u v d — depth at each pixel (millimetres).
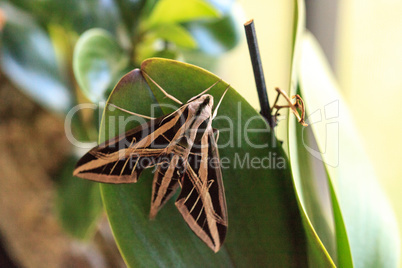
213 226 424
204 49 532
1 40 513
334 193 426
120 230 431
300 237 431
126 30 528
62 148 578
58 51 533
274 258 433
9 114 566
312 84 474
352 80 722
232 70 736
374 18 681
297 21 425
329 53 726
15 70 511
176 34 524
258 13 745
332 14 708
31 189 597
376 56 690
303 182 455
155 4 526
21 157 581
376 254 451
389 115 703
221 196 423
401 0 647
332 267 417
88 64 487
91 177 425
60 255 634
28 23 523
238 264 435
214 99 426
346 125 487
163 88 427
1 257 752
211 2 512
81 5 520
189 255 434
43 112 561
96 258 643
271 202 431
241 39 536
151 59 422
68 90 526
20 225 625
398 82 683
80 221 530
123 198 433
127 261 431
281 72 773
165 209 437
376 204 466
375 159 720
